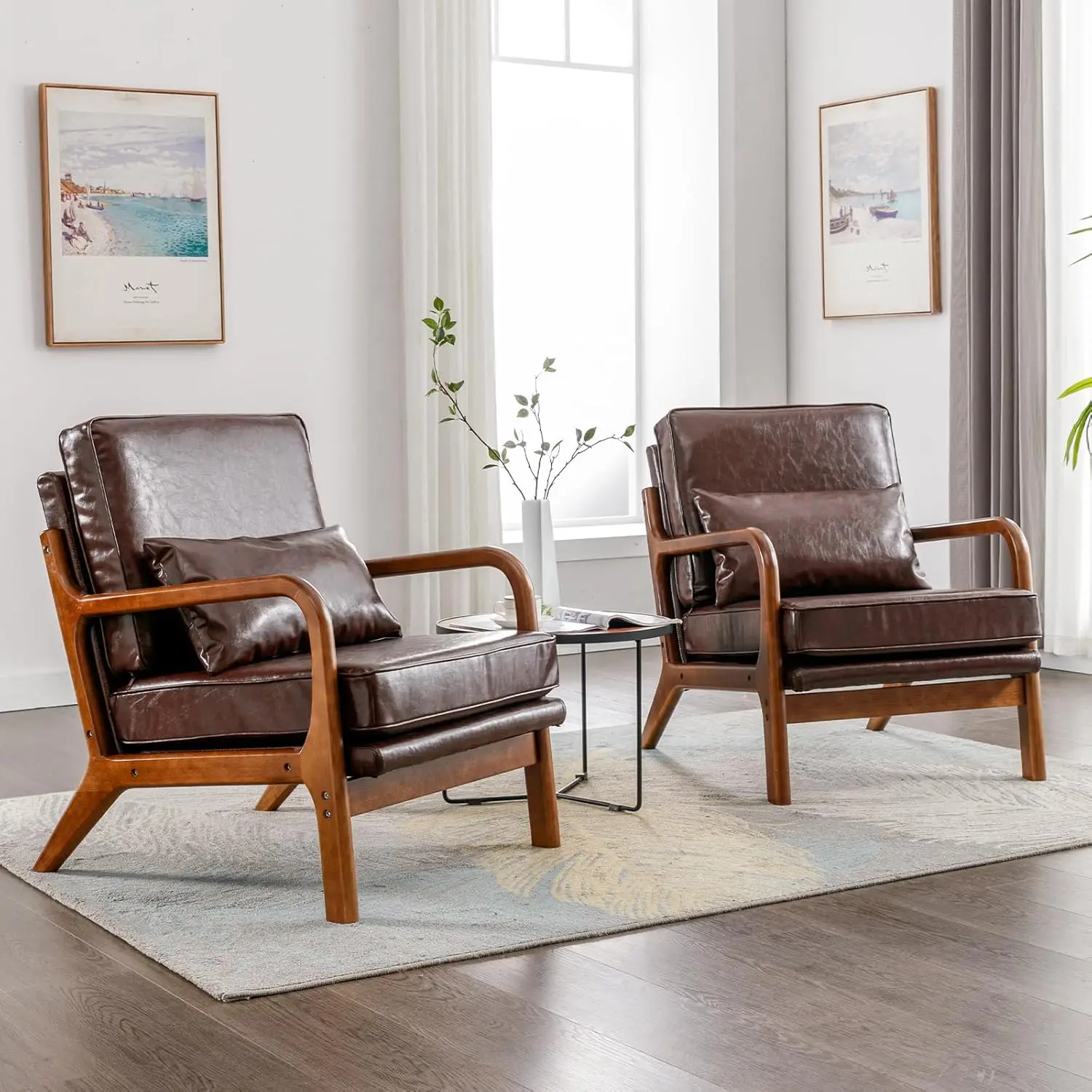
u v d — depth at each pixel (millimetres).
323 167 5176
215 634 2693
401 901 2613
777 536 3668
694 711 4484
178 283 4887
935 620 3365
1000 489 5180
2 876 2855
